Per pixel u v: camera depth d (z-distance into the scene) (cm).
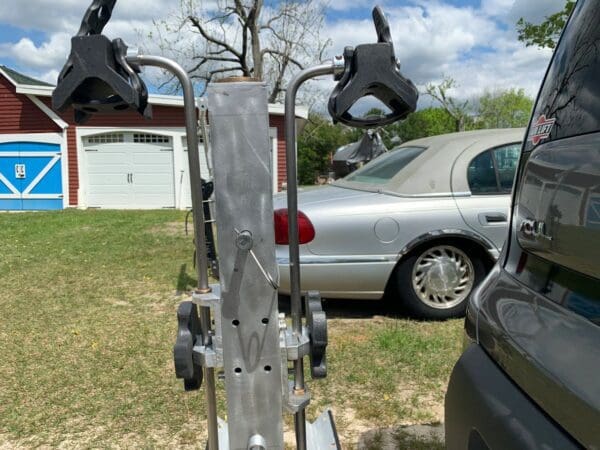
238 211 153
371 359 341
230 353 162
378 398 294
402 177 407
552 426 116
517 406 128
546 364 121
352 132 3534
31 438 262
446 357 341
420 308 406
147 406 290
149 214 1262
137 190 1519
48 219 1144
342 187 458
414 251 399
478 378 147
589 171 123
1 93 1498
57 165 1512
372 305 457
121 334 398
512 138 419
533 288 145
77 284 548
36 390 309
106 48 148
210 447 181
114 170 1514
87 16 149
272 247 156
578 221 125
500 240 400
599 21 138
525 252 155
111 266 630
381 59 148
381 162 470
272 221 155
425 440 254
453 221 395
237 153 151
